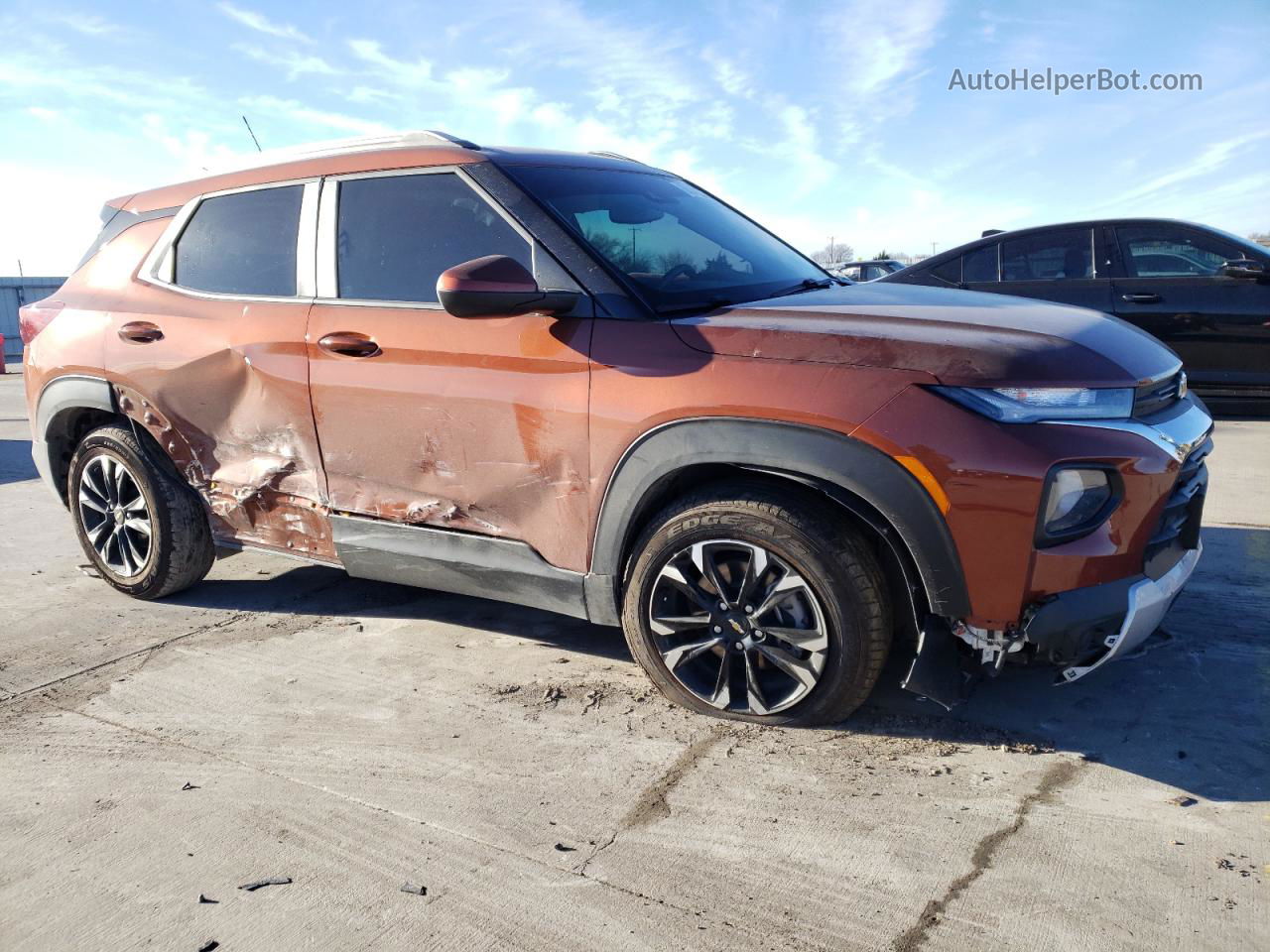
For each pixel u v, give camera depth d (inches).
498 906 79.3
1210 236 264.5
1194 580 148.0
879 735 106.0
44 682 128.2
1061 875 80.5
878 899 78.5
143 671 130.7
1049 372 92.8
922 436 92.5
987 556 92.7
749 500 102.7
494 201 118.8
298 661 132.6
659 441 104.1
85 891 83.1
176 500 151.3
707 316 107.6
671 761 102.1
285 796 97.5
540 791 97.0
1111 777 95.5
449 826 91.3
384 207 127.3
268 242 137.7
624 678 123.6
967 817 89.7
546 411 111.3
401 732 110.7
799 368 98.2
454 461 119.5
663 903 79.0
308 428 131.6
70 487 163.0
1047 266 285.6
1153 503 94.4
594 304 110.0
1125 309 273.0
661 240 124.0
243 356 135.9
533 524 116.3
